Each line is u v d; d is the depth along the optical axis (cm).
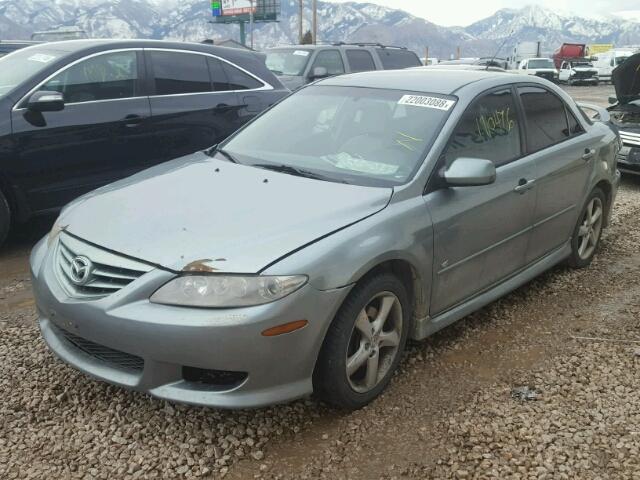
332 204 320
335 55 1162
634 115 956
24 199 543
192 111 635
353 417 316
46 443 290
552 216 459
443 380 352
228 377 288
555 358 378
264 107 694
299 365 285
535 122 450
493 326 421
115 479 268
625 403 330
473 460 284
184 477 271
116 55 596
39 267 327
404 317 338
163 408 317
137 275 284
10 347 376
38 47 613
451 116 379
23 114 532
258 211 313
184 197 335
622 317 439
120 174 598
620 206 765
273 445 293
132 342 277
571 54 4756
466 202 365
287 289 274
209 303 270
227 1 5528
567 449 292
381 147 374
